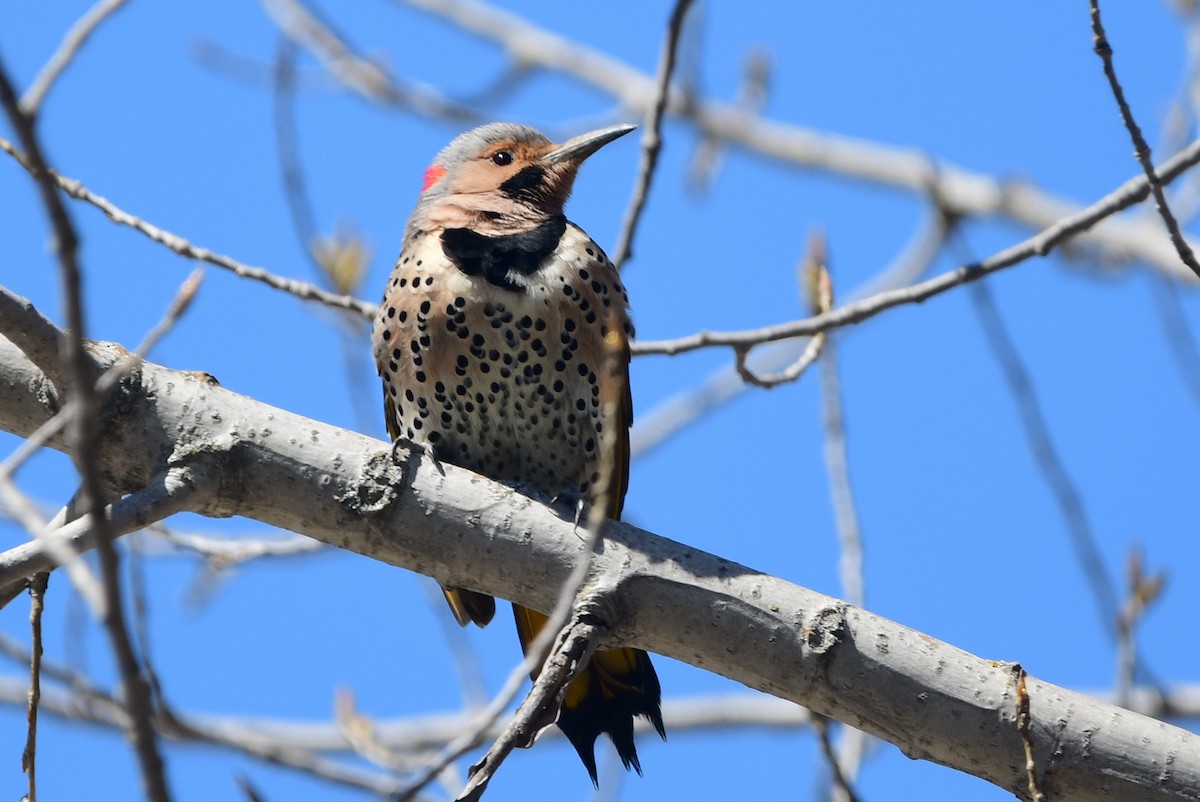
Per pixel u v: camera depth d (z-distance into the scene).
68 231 4.74
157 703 11.98
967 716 7.84
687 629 8.07
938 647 7.99
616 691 9.43
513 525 8.19
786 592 8.09
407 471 8.21
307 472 8.09
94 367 7.78
